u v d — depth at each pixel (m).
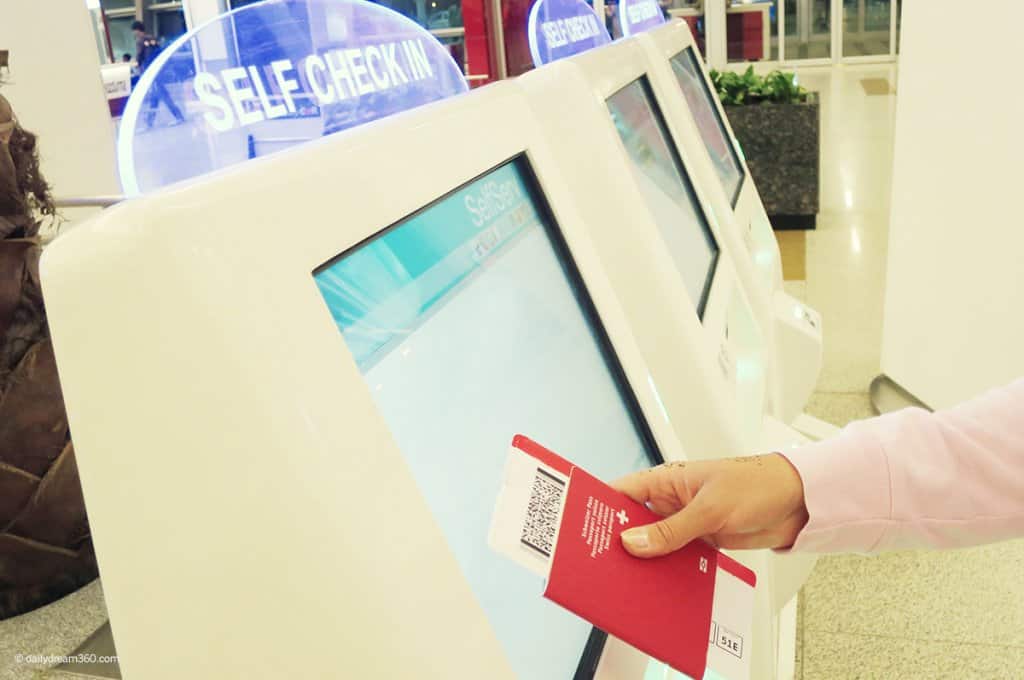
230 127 1.12
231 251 0.45
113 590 0.47
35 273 2.22
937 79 2.91
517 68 3.35
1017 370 2.76
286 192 0.50
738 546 0.77
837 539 0.76
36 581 2.35
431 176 0.66
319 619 0.44
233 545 0.45
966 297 2.91
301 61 1.18
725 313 1.50
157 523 0.45
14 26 2.82
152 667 0.47
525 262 0.84
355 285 0.57
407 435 0.59
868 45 14.79
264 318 0.45
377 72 1.30
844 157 7.68
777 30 14.98
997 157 2.70
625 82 1.56
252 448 0.44
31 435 2.24
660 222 1.50
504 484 0.58
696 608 0.64
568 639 0.72
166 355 0.44
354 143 0.58
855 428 0.81
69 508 2.34
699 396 1.21
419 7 5.79
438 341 0.67
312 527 0.44
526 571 0.71
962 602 2.24
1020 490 0.77
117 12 7.85
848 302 4.36
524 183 0.89
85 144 3.06
